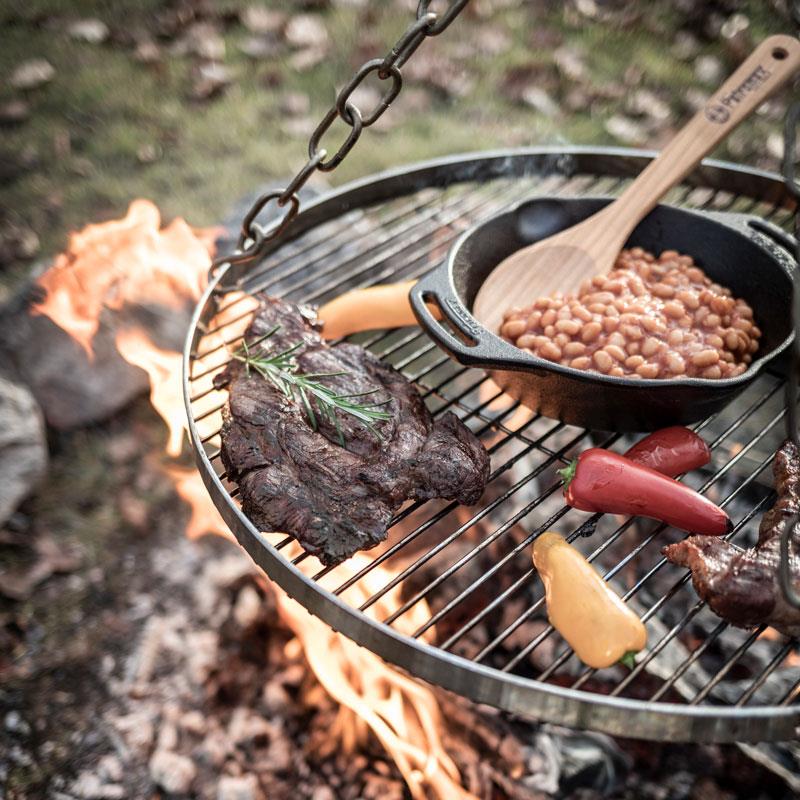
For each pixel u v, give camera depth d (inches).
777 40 65.2
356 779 70.0
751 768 69.4
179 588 81.6
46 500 87.8
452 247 58.3
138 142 133.1
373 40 155.5
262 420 52.0
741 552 46.4
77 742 71.9
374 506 48.9
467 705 73.0
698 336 56.7
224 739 71.7
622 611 44.4
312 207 70.4
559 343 56.6
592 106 145.3
